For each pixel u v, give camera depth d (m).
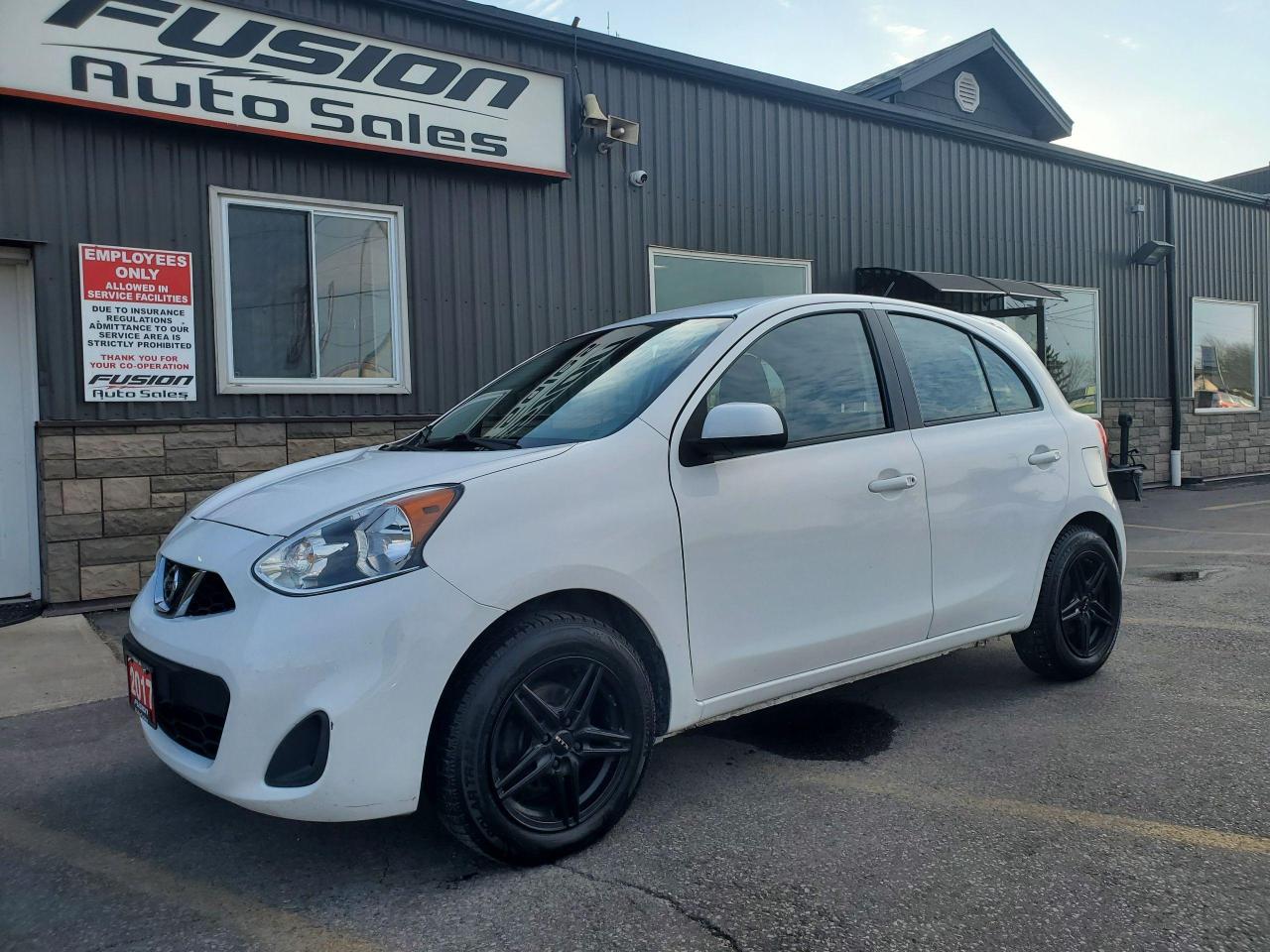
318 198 6.98
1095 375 13.33
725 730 3.90
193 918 2.49
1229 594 6.31
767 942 2.31
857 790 3.24
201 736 2.55
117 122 6.18
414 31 7.36
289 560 2.49
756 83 9.47
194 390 6.47
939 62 13.31
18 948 2.36
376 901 2.55
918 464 3.62
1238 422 15.43
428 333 7.54
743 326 3.37
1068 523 4.25
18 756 3.71
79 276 6.05
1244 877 2.59
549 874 2.68
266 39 6.59
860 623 3.41
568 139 8.09
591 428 3.07
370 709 2.39
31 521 6.18
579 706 2.76
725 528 3.04
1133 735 3.71
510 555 2.59
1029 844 2.81
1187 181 14.28
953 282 10.34
